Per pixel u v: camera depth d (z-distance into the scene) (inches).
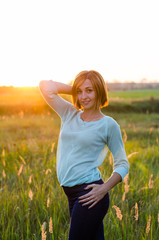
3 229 106.9
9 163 199.8
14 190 143.5
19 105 700.7
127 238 104.1
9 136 324.2
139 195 142.9
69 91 86.6
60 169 78.3
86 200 70.6
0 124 442.6
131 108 860.6
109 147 77.3
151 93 2048.5
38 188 142.3
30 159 218.1
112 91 2359.7
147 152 250.2
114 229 108.8
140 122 577.9
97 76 76.2
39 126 435.2
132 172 182.2
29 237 109.4
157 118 678.5
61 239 103.7
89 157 74.9
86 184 73.9
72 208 77.3
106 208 74.9
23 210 123.0
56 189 141.8
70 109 83.2
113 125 75.2
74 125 78.0
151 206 129.0
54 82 86.1
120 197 138.9
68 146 77.0
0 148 243.8
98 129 74.6
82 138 74.2
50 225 74.2
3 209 120.6
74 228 71.8
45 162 202.7
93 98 76.3
